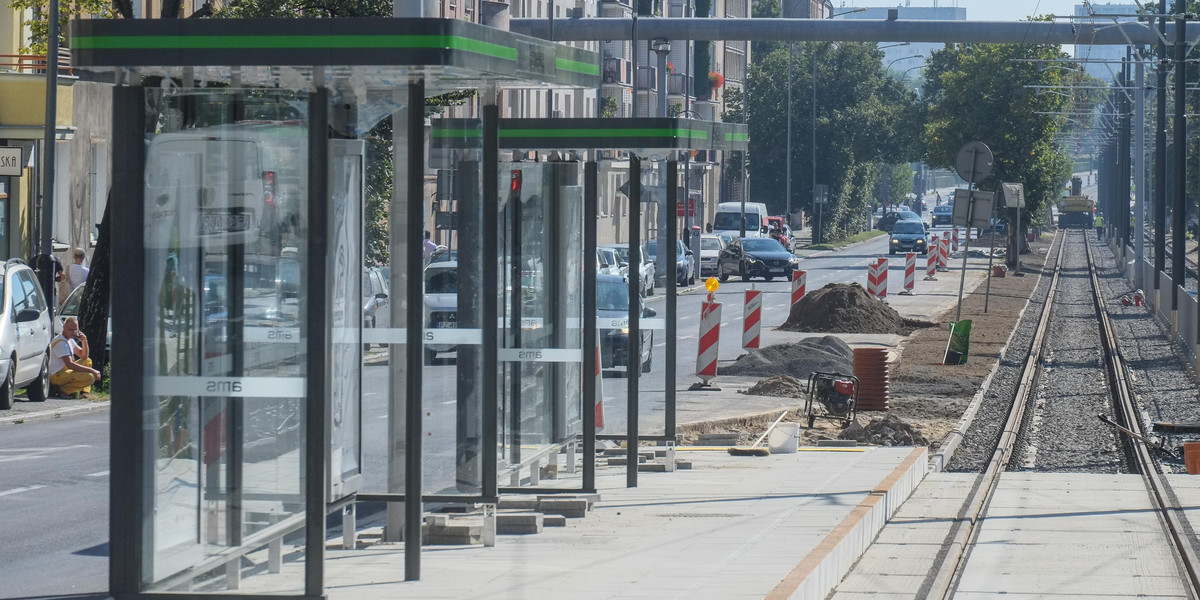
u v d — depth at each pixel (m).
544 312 28.39
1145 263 127.81
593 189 29.11
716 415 47.41
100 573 23.48
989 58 185.00
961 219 77.06
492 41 18.12
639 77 194.12
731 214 184.00
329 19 16.73
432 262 28.88
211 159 17.41
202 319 17.39
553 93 162.38
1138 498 33.75
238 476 17.72
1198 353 68.94
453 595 19.39
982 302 117.75
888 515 30.17
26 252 80.44
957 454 44.28
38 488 32.97
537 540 24.42
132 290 17.09
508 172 28.23
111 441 17.08
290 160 17.41
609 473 33.34
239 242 17.41
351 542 23.78
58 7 58.72
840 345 68.06
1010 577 24.47
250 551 17.95
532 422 29.03
